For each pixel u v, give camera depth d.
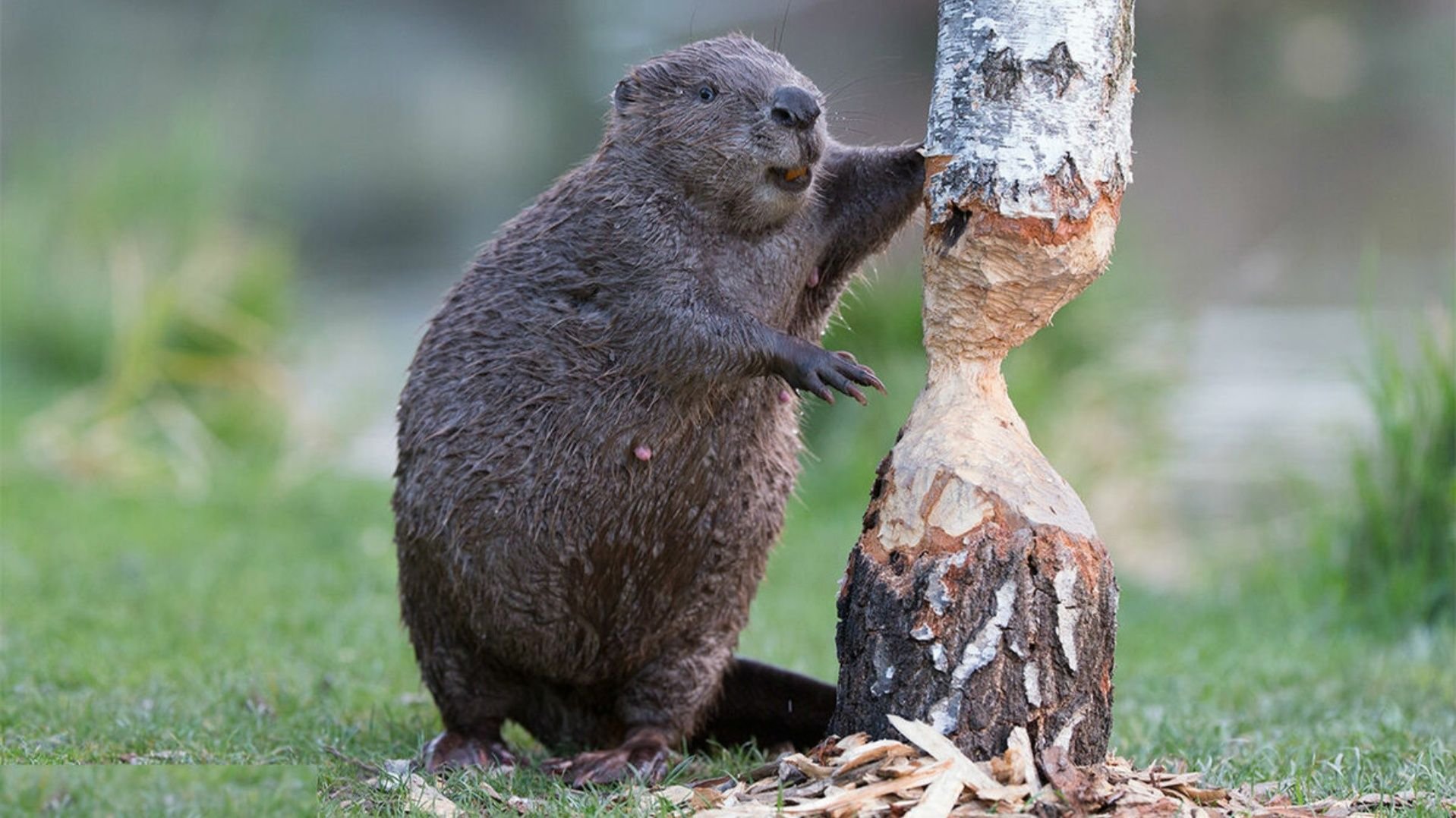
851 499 17.73
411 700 9.80
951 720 6.48
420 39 44.19
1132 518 18.27
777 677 8.43
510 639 7.91
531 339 7.75
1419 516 13.20
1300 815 6.43
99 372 23.89
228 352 22.22
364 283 34.31
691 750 8.72
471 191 42.06
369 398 23.30
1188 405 19.97
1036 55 6.64
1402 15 41.56
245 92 32.31
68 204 25.19
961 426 6.81
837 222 8.10
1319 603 13.52
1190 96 41.06
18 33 34.50
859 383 7.36
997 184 6.65
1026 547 6.52
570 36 42.31
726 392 7.70
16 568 13.55
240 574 13.95
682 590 7.94
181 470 19.81
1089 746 6.60
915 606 6.55
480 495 7.71
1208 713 9.41
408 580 8.08
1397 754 8.05
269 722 8.92
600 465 7.68
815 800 6.39
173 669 10.19
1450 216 34.91
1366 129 39.66
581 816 6.70
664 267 7.66
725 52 7.97
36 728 8.44
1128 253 20.00
